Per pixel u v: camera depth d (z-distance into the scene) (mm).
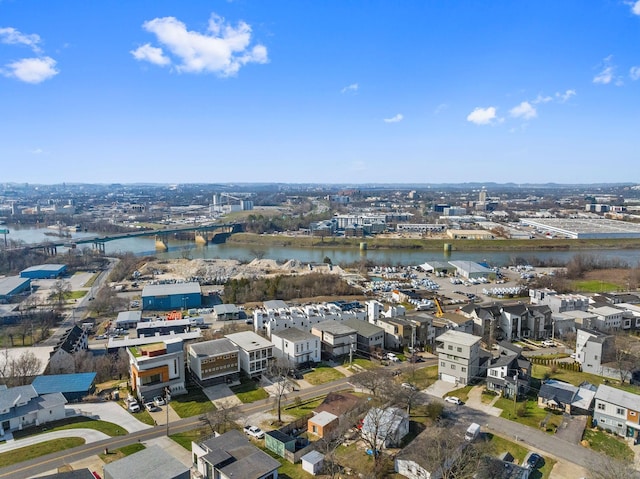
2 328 132750
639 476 56812
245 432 69438
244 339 97000
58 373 94500
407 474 57969
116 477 50531
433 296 164500
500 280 195125
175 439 67375
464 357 86688
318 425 68125
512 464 57594
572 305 132625
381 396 76625
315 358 98250
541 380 88562
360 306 149000
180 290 159375
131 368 84500
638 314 124750
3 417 68875
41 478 49438
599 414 71062
